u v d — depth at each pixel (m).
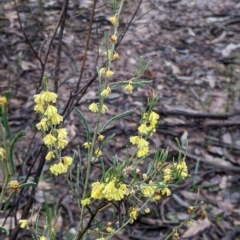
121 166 1.16
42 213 2.62
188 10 5.23
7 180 1.11
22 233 2.45
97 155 1.34
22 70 3.94
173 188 2.94
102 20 4.82
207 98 3.87
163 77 4.09
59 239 2.48
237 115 3.64
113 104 3.71
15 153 3.05
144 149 1.21
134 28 4.76
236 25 5.02
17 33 4.43
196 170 3.07
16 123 3.36
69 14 4.86
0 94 3.60
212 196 2.91
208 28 4.93
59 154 1.23
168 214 2.77
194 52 4.50
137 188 1.31
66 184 2.86
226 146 3.33
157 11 5.13
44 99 1.13
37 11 4.82
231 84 4.05
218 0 5.50
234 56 4.48
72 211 2.68
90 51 4.28
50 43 2.06
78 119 3.44
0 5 4.91
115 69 4.11
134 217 1.28
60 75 3.89
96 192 1.13
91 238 2.43
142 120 1.21
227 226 2.71
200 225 2.68
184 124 3.52
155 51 4.45
